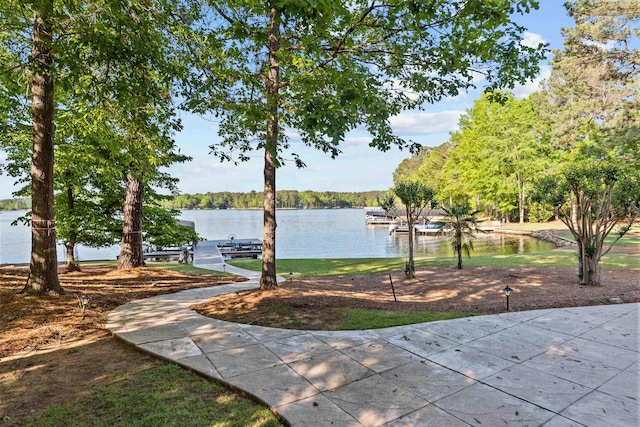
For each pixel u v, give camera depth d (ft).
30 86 20.63
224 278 35.47
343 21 15.99
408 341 15.61
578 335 16.08
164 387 11.53
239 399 10.95
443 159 180.86
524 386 11.50
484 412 10.05
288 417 9.82
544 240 81.00
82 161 31.76
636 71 66.49
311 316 19.12
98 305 21.09
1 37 19.89
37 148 20.68
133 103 17.35
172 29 18.37
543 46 17.28
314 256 74.18
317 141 24.40
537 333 16.42
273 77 20.52
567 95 79.77
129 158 25.70
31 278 20.99
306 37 14.94
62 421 9.50
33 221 20.93
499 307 21.39
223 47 19.86
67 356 14.01
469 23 15.81
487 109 109.60
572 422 9.52
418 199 34.60
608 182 27.25
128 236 37.83
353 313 19.85
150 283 30.14
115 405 10.33
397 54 18.19
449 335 16.30
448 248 82.33
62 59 13.98
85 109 23.72
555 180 29.55
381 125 17.43
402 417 9.84
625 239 61.16
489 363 13.29
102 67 18.56
